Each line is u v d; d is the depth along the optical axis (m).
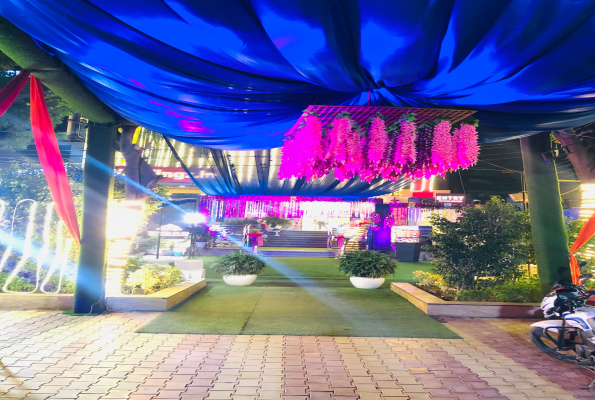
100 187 6.77
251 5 2.99
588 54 3.40
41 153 5.46
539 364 4.55
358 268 10.27
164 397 3.48
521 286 7.86
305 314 7.05
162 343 5.10
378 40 3.25
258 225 24.77
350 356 4.74
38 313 6.55
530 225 8.07
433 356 4.80
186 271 10.38
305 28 3.07
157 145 14.29
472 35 3.23
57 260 7.33
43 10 3.30
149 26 3.36
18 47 4.16
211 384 3.79
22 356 4.46
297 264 16.05
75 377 3.89
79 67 4.48
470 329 6.18
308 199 13.09
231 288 9.88
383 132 4.70
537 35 3.17
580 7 2.87
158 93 4.50
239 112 4.97
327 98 4.68
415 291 8.79
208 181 11.38
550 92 4.41
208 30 3.29
